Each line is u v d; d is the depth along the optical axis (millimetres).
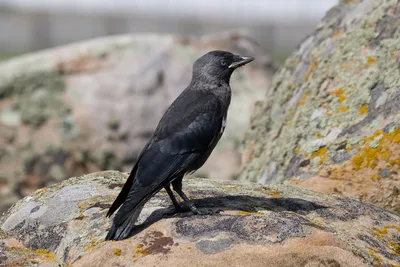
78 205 8703
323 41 11523
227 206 8422
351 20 11188
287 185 9570
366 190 9344
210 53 9312
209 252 7152
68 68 17016
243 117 16906
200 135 8461
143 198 7773
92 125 16469
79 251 7625
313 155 10086
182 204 8523
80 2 74375
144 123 16672
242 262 7051
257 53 18828
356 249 7410
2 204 16000
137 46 17453
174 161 8195
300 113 10844
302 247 7188
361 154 9586
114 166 16453
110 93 16766
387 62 10211
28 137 16328
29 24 65812
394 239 8141
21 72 16875
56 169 16234
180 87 17109
